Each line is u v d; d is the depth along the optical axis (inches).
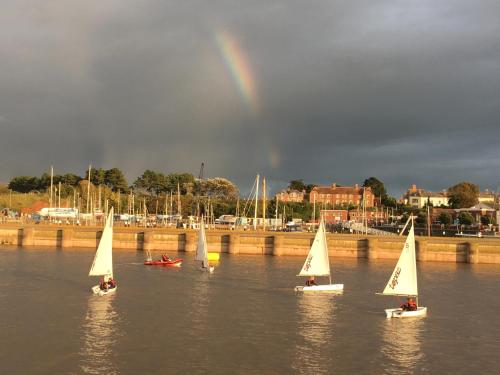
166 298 2965.1
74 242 5831.7
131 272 3959.2
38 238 5895.7
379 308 2797.7
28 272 3848.4
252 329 2311.8
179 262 4431.6
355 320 2516.0
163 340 2118.6
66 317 2480.3
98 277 3661.4
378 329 2359.7
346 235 5383.9
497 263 5036.9
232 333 2239.2
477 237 5733.3
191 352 1968.5
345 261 5004.9
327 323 2448.3
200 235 4158.5
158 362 1854.1
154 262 4409.5
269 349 2022.6
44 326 2313.0
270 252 5457.7
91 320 2428.6
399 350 2057.1
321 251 3265.3
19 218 7770.7
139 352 1959.9
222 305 2800.2
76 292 3102.9
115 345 2042.3
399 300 3024.1
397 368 1850.4
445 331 2358.5
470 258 5059.1
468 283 3750.0
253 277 3811.5
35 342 2068.2
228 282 3563.0
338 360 1915.6
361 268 4446.4
